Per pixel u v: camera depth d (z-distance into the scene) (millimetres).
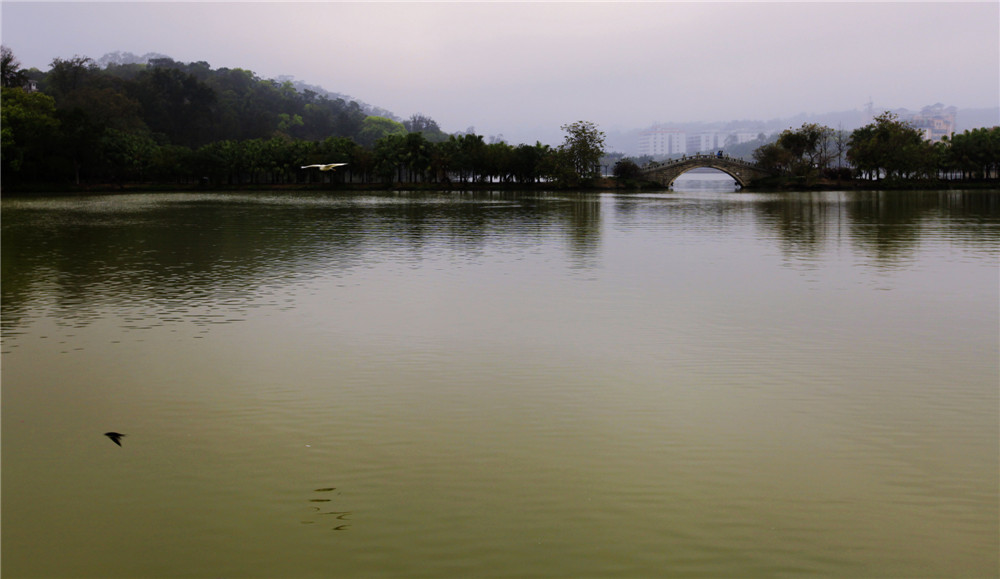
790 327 26125
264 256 44969
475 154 173125
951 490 13805
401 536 12406
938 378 20281
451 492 13859
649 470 14680
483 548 12039
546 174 175750
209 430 16953
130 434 16812
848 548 11969
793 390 19312
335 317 27953
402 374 20859
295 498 13711
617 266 40781
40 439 16578
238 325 26766
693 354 22656
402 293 32719
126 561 11875
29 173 137625
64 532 12727
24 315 28516
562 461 15094
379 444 16016
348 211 88438
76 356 22938
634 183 174875
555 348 23438
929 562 11602
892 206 99000
